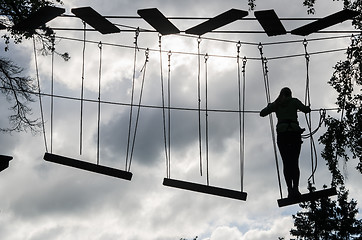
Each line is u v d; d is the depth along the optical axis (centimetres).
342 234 4219
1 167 905
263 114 995
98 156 1030
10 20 1622
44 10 984
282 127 963
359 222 4241
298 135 965
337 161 1603
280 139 966
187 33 1015
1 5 1583
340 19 978
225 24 991
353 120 1587
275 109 985
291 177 970
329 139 1603
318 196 959
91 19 1002
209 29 1005
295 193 962
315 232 4312
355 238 4241
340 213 4272
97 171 1023
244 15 959
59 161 1025
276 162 970
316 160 994
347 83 1616
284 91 988
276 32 1016
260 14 955
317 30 1020
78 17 1003
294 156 963
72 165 1025
